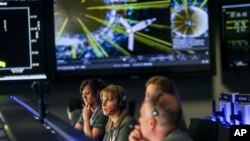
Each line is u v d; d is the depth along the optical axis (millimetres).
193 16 5543
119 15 5426
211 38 5574
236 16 5559
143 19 5461
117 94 2945
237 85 5844
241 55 5562
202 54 5559
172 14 5508
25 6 5223
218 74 5797
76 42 5340
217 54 5750
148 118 1719
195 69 5547
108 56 5410
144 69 5465
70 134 1558
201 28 5562
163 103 1714
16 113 2189
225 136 3746
